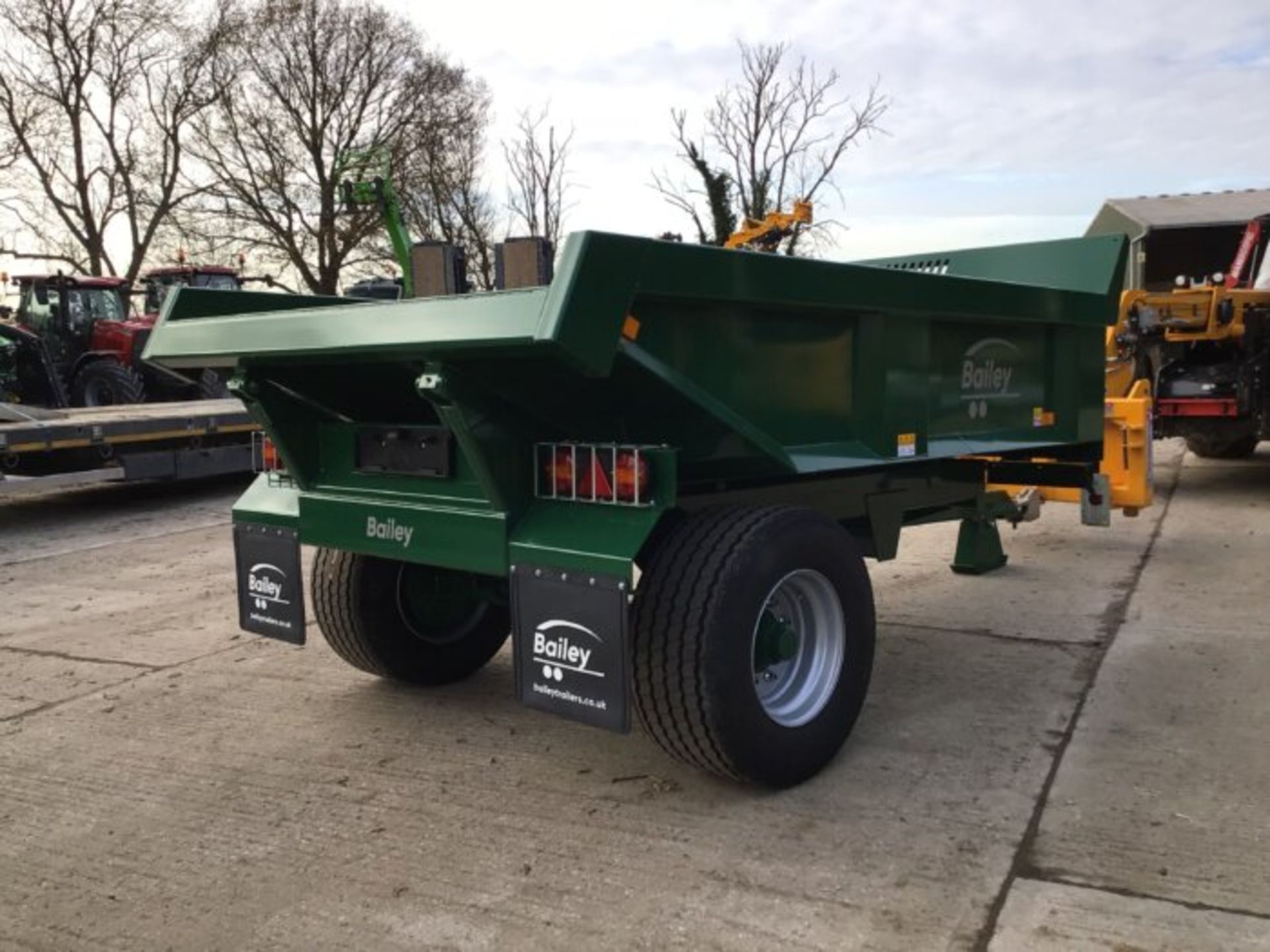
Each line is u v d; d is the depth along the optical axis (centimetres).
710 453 327
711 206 2792
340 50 3297
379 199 1902
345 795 347
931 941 253
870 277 356
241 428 1109
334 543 372
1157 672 447
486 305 275
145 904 282
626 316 275
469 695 443
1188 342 890
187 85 3231
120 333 1534
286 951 258
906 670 459
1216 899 268
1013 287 429
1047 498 646
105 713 432
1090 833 305
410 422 386
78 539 884
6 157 3077
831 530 343
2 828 329
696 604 305
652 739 325
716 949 253
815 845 303
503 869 295
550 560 305
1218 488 943
